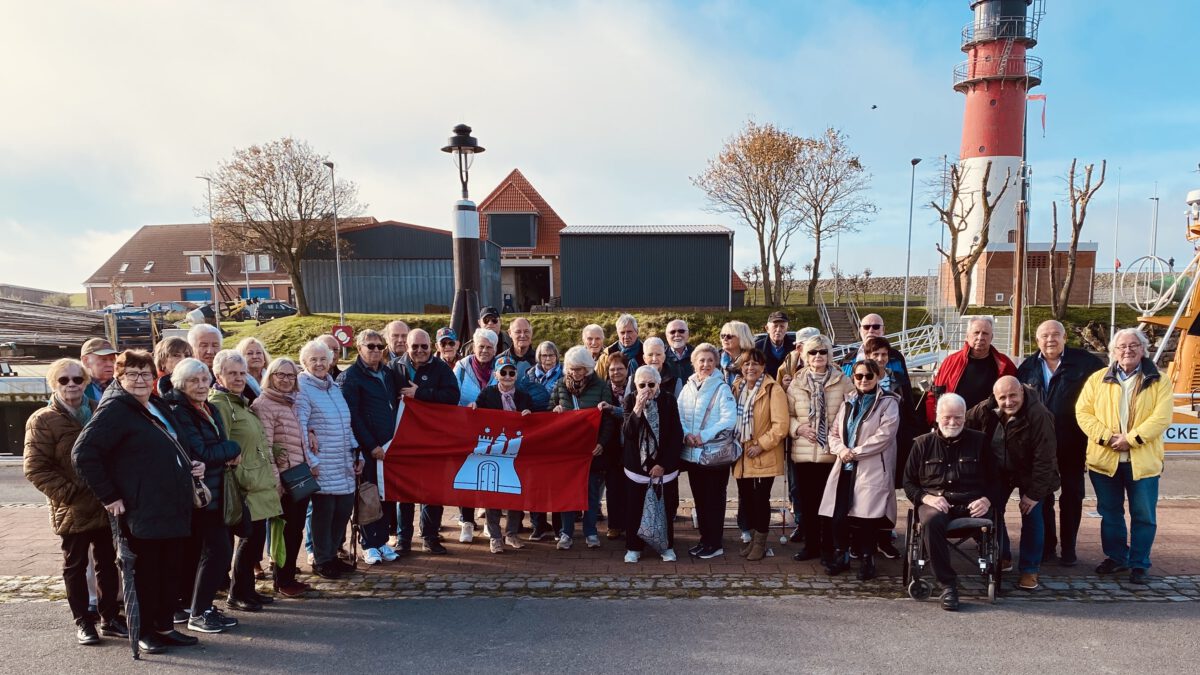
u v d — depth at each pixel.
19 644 4.51
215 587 4.65
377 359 6.00
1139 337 5.31
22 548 6.61
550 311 32.91
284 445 5.14
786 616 4.84
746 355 6.03
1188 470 9.34
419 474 6.19
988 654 4.24
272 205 32.59
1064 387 5.63
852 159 37.62
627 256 32.25
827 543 5.87
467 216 10.48
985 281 32.88
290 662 4.25
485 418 6.29
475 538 6.81
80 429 4.46
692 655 4.29
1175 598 5.05
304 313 33.06
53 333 18.06
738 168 38.19
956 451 5.04
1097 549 6.16
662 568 5.84
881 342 5.95
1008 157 32.97
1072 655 4.21
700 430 5.96
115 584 4.61
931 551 4.91
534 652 4.35
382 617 4.90
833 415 5.77
